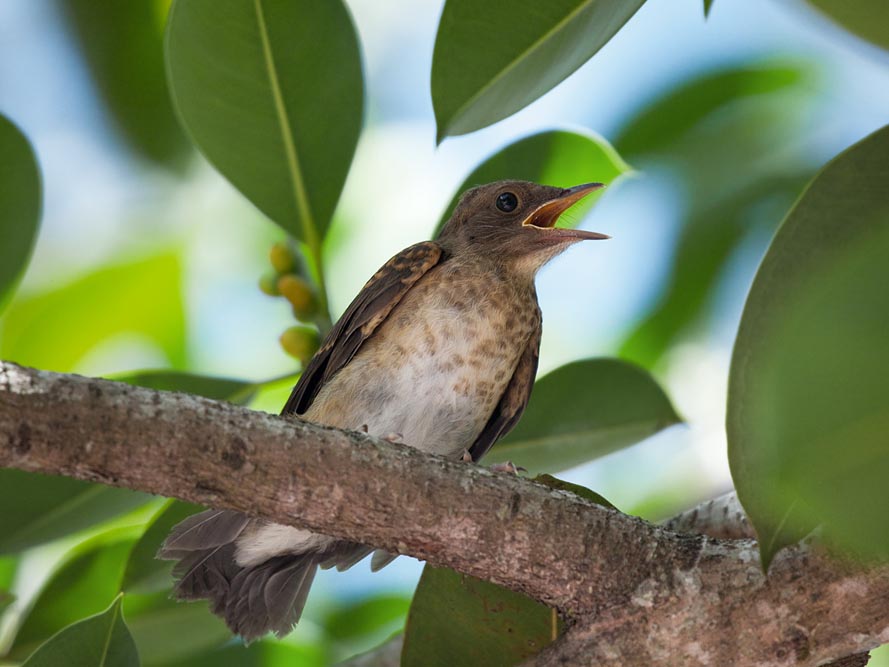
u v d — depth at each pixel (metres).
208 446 5.43
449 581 6.79
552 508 6.04
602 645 5.98
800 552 5.71
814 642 5.66
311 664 10.30
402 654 6.73
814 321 3.85
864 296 3.82
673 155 11.35
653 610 5.90
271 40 7.63
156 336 11.83
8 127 7.77
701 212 11.17
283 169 8.02
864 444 3.79
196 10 7.45
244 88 7.74
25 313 11.66
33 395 5.12
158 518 7.98
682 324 11.16
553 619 6.69
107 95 11.40
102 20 11.20
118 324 11.81
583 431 8.56
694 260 11.16
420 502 5.87
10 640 8.56
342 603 10.88
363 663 8.49
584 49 5.72
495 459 8.67
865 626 5.58
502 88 6.03
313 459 5.67
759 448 4.22
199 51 7.59
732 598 5.78
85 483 7.78
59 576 8.65
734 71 11.38
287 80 7.76
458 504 5.93
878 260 3.82
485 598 6.75
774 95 11.31
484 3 5.95
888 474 3.79
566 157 9.41
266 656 10.26
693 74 11.44
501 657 6.70
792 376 3.85
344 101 7.91
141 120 11.47
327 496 5.71
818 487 3.86
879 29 4.35
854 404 3.79
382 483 5.80
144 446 5.30
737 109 11.33
